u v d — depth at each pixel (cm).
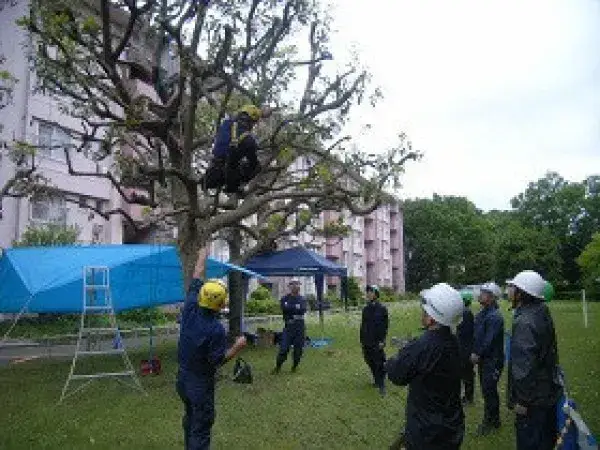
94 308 1038
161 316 2933
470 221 8538
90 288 1052
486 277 7900
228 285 1878
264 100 1207
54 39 1123
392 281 7844
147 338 2269
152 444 712
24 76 2506
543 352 474
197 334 502
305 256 1927
